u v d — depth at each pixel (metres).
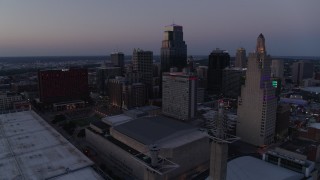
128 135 199.50
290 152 175.38
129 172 184.38
